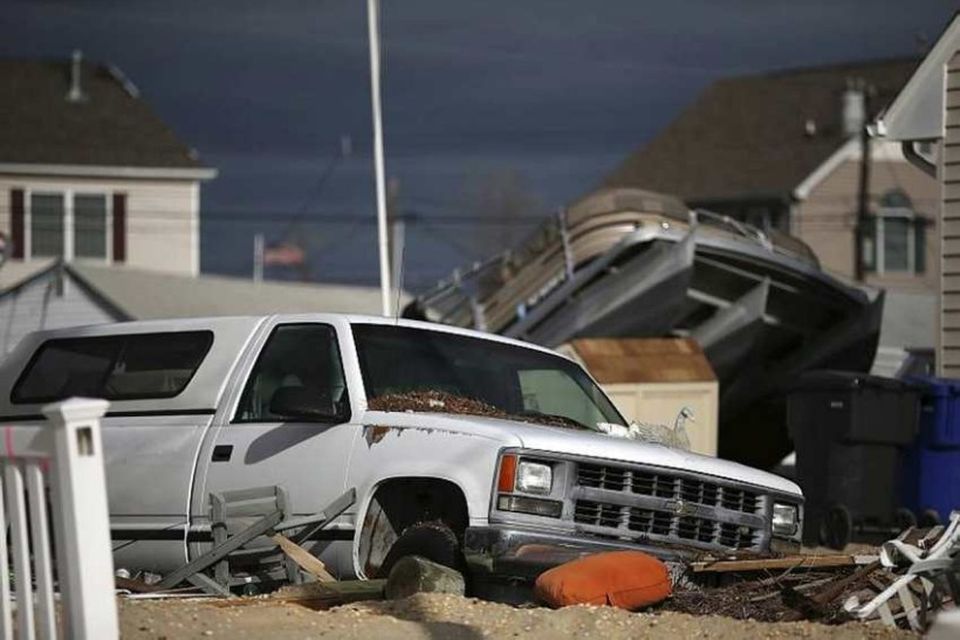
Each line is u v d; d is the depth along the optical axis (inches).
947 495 948.0
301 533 609.3
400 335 653.9
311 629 499.2
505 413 636.1
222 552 605.6
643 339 1143.6
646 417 1067.9
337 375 634.2
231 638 484.7
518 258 1291.8
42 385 706.2
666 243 1149.1
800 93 3378.4
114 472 659.4
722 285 1194.6
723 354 1194.6
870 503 959.0
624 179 3395.7
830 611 544.1
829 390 968.3
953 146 1031.0
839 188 3154.5
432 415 601.3
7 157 2938.0
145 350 683.4
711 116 3444.9
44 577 428.8
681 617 518.6
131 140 3041.3
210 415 652.7
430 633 496.7
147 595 584.4
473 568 569.3
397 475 589.9
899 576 555.2
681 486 602.2
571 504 577.0
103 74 3171.8
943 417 946.7
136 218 3014.3
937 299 1032.2
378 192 1315.2
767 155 3245.6
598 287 1152.8
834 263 3142.2
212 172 3036.4
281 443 625.0
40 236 2965.1
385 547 606.9
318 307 2341.3
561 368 690.8
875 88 3262.8
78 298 2236.7
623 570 545.6
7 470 434.0
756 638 494.9
